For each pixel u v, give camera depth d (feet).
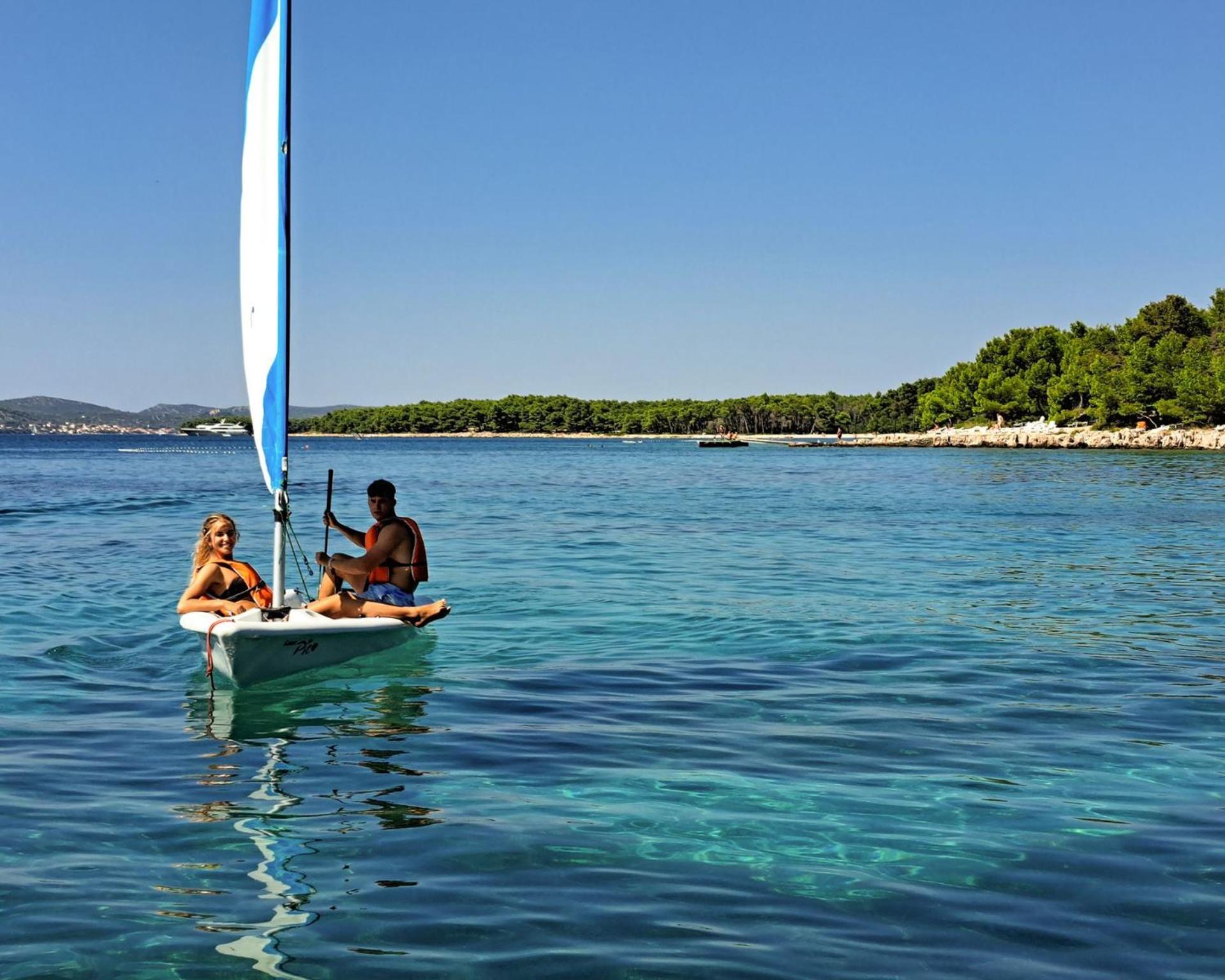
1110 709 28.86
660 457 358.02
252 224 32.78
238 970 14.30
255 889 16.92
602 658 35.42
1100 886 17.12
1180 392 398.42
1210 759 24.20
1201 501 119.55
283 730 26.43
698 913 16.10
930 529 85.10
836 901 16.56
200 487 148.05
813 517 97.19
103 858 18.12
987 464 261.03
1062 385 466.70
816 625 41.73
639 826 19.79
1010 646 37.63
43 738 25.52
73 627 40.11
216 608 32.42
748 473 212.84
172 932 15.42
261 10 31.78
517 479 187.83
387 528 35.53
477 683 31.63
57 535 77.15
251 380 33.47
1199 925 15.70
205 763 23.63
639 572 57.36
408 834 19.31
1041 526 87.71
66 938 15.19
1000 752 24.80
